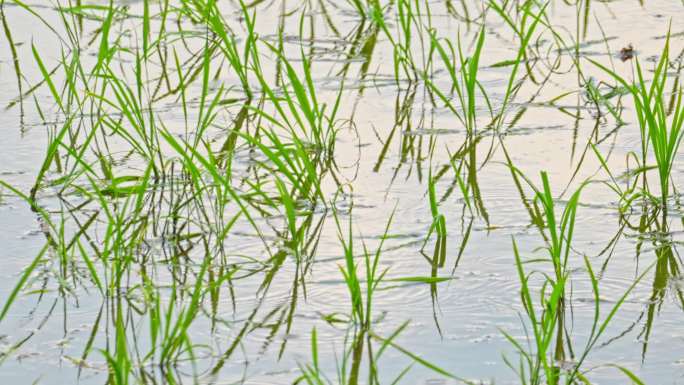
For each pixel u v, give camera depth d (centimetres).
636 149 990
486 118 1080
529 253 803
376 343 687
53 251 813
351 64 1219
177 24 1340
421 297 745
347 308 733
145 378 649
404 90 1153
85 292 757
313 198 902
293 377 648
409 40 1159
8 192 915
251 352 678
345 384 636
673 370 648
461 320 713
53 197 911
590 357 668
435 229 844
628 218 859
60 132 945
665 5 1381
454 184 931
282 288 763
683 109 856
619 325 705
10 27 1320
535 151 995
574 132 1035
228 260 807
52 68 1190
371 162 982
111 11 1017
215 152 1004
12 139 1021
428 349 679
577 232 838
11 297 672
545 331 642
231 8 1399
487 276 771
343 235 841
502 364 660
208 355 674
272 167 976
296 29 1320
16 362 668
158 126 1061
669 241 818
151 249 826
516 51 1245
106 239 755
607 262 789
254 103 1120
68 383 645
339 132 1049
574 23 1327
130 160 986
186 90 1152
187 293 756
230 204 905
